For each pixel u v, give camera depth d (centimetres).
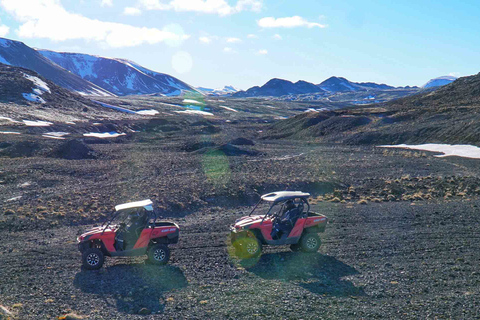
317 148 6719
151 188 2825
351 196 2658
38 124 9325
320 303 958
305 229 1370
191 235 1669
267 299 981
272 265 1250
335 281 1107
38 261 1333
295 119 11156
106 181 3388
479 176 3394
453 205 2236
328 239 1561
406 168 4106
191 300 978
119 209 1227
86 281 1127
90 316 887
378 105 13075
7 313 881
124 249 1237
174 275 1166
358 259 1311
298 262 1276
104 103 17500
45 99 13362
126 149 6500
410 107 10225
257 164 4528
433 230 1683
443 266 1230
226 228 1797
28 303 966
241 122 15962
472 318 877
